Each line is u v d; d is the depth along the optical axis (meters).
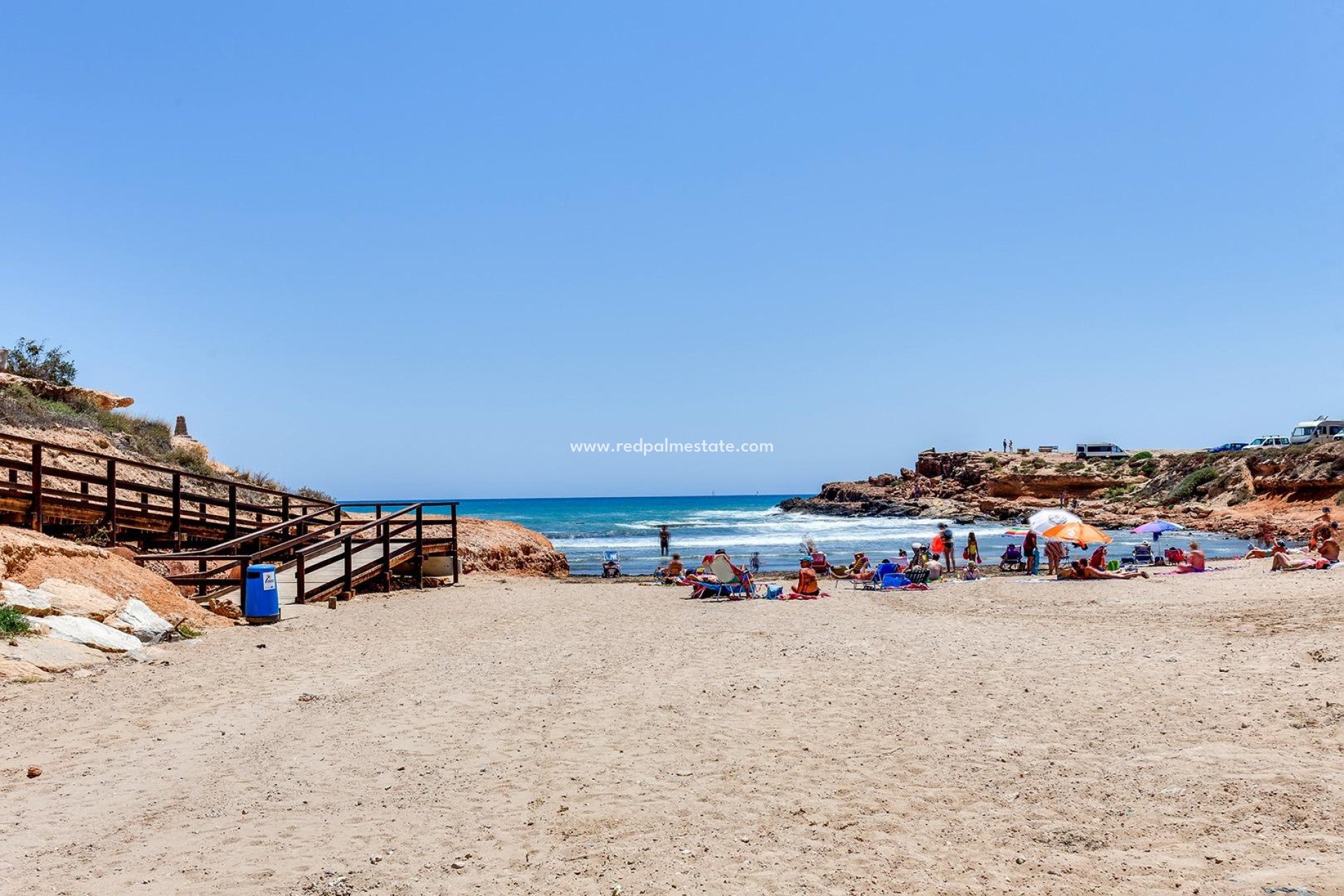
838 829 5.01
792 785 5.82
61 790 6.02
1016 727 7.00
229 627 13.34
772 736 7.06
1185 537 50.44
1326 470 53.12
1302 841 4.36
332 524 20.45
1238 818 4.75
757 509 155.00
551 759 6.59
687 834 5.00
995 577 25.77
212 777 6.29
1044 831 4.82
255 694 8.90
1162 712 7.17
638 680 9.49
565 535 68.81
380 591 20.16
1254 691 7.55
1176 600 15.72
